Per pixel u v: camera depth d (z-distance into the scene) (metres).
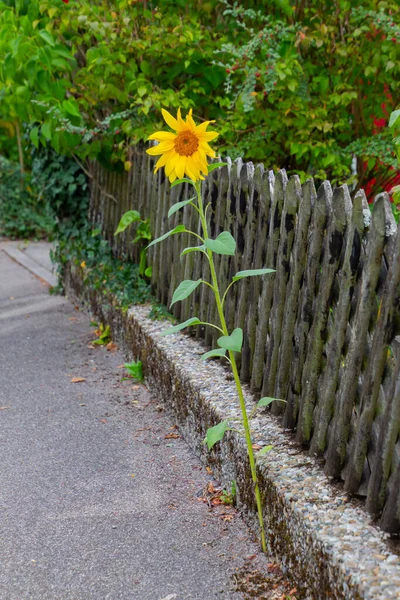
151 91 5.52
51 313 6.82
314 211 3.03
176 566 2.94
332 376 2.87
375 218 2.54
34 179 7.37
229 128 5.41
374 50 5.38
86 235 7.13
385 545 2.41
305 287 3.11
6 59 5.60
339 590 2.33
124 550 3.05
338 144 5.84
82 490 3.55
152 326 4.95
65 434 4.20
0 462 3.85
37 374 5.22
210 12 5.96
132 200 5.95
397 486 2.41
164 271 5.25
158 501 3.45
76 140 5.88
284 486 2.82
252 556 2.99
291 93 5.46
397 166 5.13
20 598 2.76
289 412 3.28
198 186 3.06
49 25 5.63
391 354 2.54
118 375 5.17
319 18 5.55
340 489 2.78
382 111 5.86
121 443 4.08
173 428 4.26
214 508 3.38
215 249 2.78
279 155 5.83
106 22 5.50
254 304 3.72
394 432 2.45
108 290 5.88
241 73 5.57
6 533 3.19
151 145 5.49
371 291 2.59
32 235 11.02
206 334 4.39
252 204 3.72
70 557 3.01
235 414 3.50
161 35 5.41
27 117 6.04
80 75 5.76
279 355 3.44
